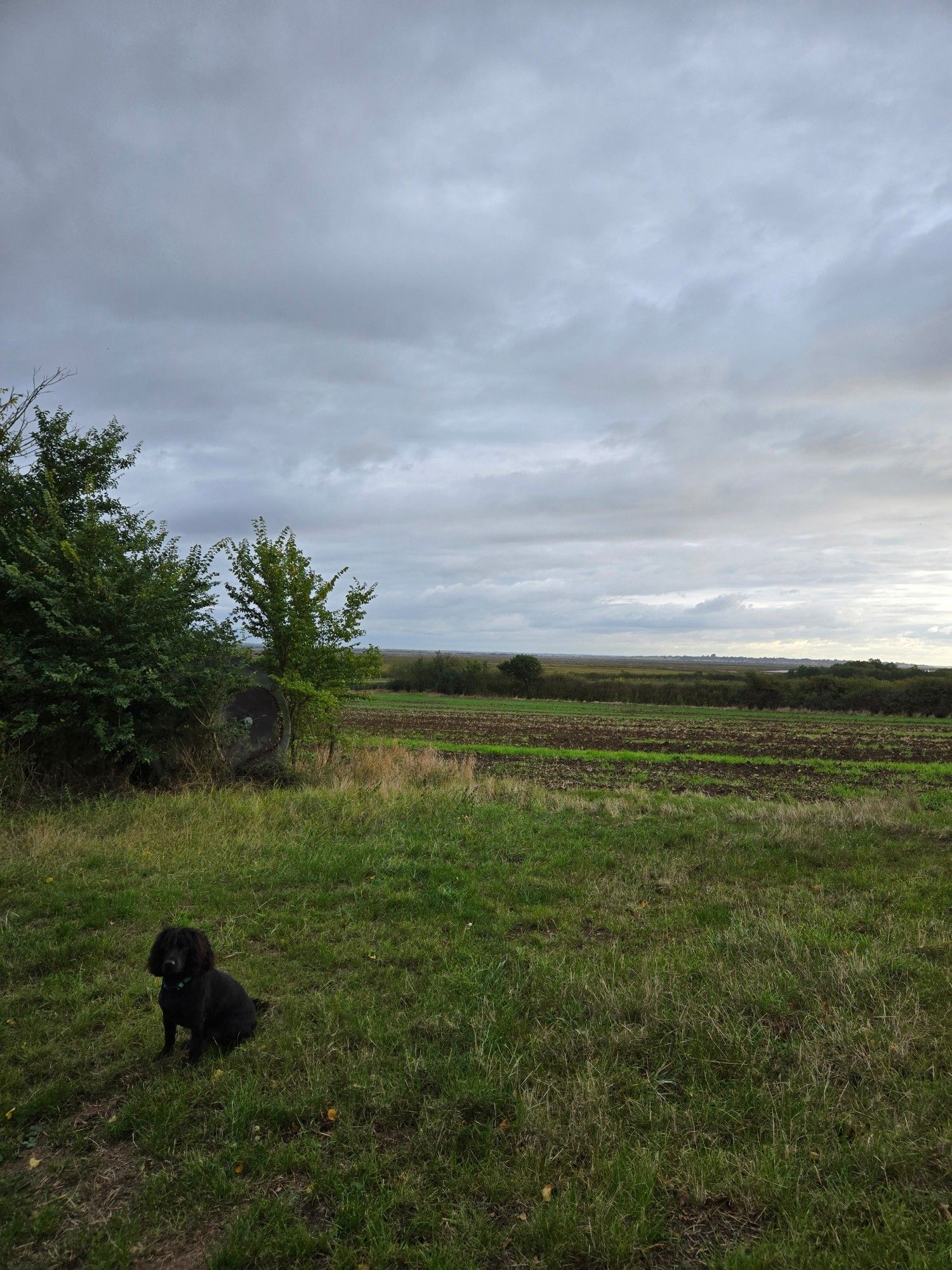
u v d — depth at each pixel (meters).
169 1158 3.44
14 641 11.41
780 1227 2.96
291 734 15.18
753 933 6.01
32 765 11.14
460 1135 3.51
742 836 9.75
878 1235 2.86
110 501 13.88
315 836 9.45
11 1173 3.38
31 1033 4.56
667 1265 2.82
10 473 12.60
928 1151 3.32
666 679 77.19
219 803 10.81
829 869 8.23
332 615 15.38
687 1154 3.34
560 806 12.10
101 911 6.53
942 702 50.50
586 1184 3.17
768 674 64.50
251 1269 2.83
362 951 5.82
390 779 13.59
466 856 8.70
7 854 8.15
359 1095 3.80
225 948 5.90
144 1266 2.85
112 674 11.55
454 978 5.24
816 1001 4.74
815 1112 3.63
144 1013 4.84
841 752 26.77
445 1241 2.90
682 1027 4.38
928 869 8.13
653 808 12.09
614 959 5.59
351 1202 3.07
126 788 11.71
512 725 39.00
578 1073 3.93
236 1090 3.85
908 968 5.20
